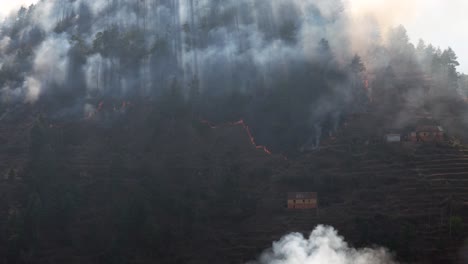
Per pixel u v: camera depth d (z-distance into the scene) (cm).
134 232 15150
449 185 16388
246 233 15688
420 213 15538
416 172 16962
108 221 15612
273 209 16325
